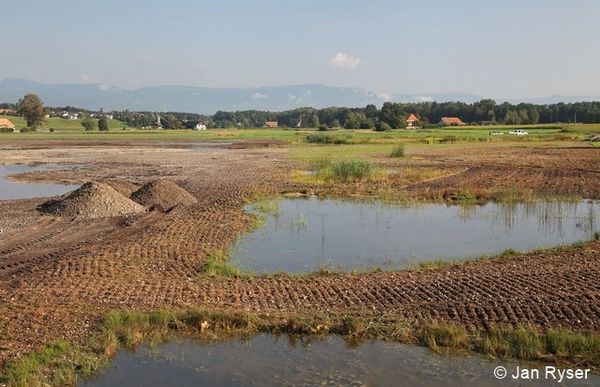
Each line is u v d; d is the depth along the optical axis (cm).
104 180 3167
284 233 1706
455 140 6738
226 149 6028
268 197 2433
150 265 1296
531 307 966
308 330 890
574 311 943
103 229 1745
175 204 2205
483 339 834
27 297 1063
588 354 787
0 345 846
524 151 4938
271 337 881
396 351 817
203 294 1084
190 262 1326
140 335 880
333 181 2895
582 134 7412
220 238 1584
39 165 4241
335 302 1025
